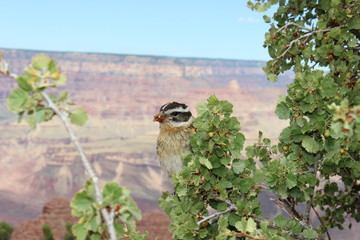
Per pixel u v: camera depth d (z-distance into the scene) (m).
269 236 3.43
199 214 3.96
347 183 5.86
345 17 5.14
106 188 2.09
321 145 3.89
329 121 3.83
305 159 4.13
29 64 2.12
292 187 3.97
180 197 3.99
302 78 3.81
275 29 5.61
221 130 3.72
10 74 2.09
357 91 4.90
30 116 2.08
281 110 3.94
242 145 3.72
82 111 2.09
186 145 5.92
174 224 3.94
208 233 4.02
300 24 5.62
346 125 2.14
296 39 5.28
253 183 3.91
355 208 6.03
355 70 5.22
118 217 2.10
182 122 6.02
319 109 3.80
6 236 17.72
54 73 2.11
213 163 3.76
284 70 5.56
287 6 5.82
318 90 3.76
